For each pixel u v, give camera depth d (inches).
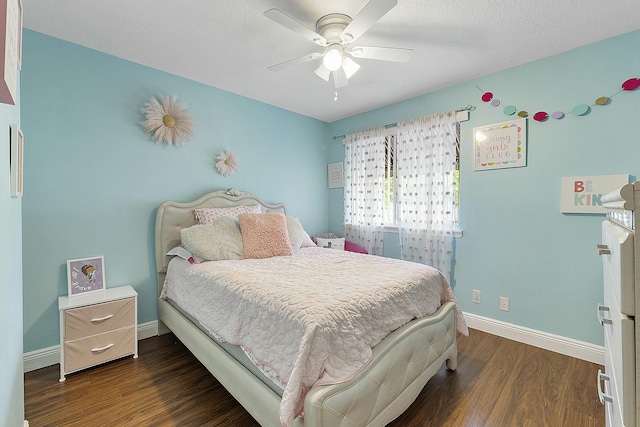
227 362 61.3
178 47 85.0
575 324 85.6
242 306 59.8
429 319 68.1
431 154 114.0
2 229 33.4
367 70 98.1
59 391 69.4
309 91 117.4
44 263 79.6
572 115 85.0
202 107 110.3
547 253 90.3
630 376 26.4
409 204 121.6
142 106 95.9
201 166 111.0
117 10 68.3
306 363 44.0
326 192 159.8
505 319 99.0
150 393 69.0
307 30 63.8
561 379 74.2
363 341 51.2
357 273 72.8
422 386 63.6
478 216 104.6
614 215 41.1
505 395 68.1
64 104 81.9
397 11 67.7
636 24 72.8
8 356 36.8
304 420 42.8
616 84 78.4
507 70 96.8
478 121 103.7
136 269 96.2
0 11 20.2
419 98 120.6
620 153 77.9
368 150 138.5
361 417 47.9
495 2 64.9
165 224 99.8
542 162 90.7
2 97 22.6
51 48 79.6
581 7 66.3
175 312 88.7
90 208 86.8
